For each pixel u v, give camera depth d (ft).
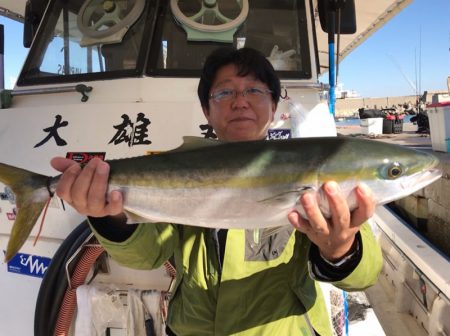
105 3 4.62
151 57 4.20
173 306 2.52
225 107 2.59
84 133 3.79
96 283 3.36
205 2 4.39
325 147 2.22
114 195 2.14
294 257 2.37
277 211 2.21
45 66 4.63
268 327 2.22
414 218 7.41
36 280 3.53
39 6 5.38
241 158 2.26
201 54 4.33
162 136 3.68
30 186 2.36
